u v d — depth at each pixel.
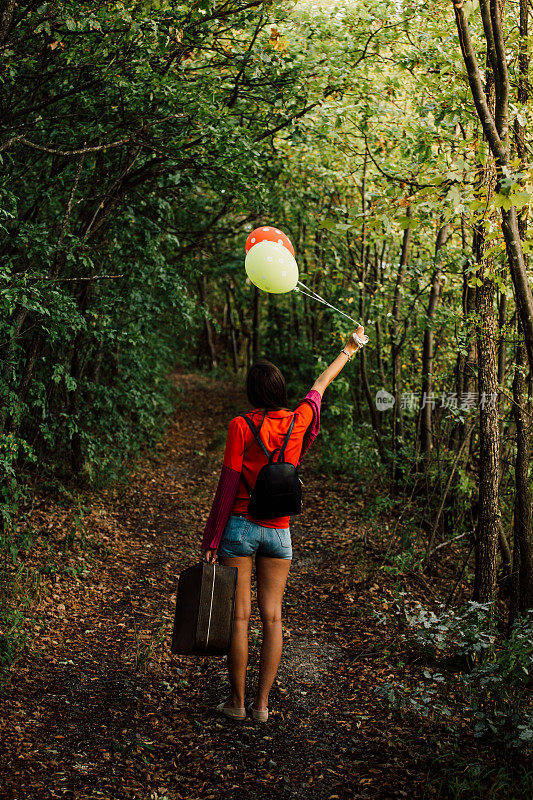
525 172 3.23
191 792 2.92
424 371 7.95
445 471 7.33
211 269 12.88
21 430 6.93
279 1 5.49
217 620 3.11
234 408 15.31
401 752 3.29
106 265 7.75
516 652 3.20
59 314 5.41
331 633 4.93
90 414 8.11
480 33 5.51
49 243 6.15
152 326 10.30
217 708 3.56
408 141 6.69
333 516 8.16
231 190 6.39
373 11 6.44
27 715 3.38
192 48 5.92
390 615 5.00
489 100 4.50
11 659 3.81
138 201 7.41
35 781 2.83
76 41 5.09
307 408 3.40
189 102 5.73
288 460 3.30
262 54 5.95
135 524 7.30
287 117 7.12
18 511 6.30
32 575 5.01
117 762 3.06
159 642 4.44
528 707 3.19
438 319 7.26
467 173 3.71
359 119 8.02
